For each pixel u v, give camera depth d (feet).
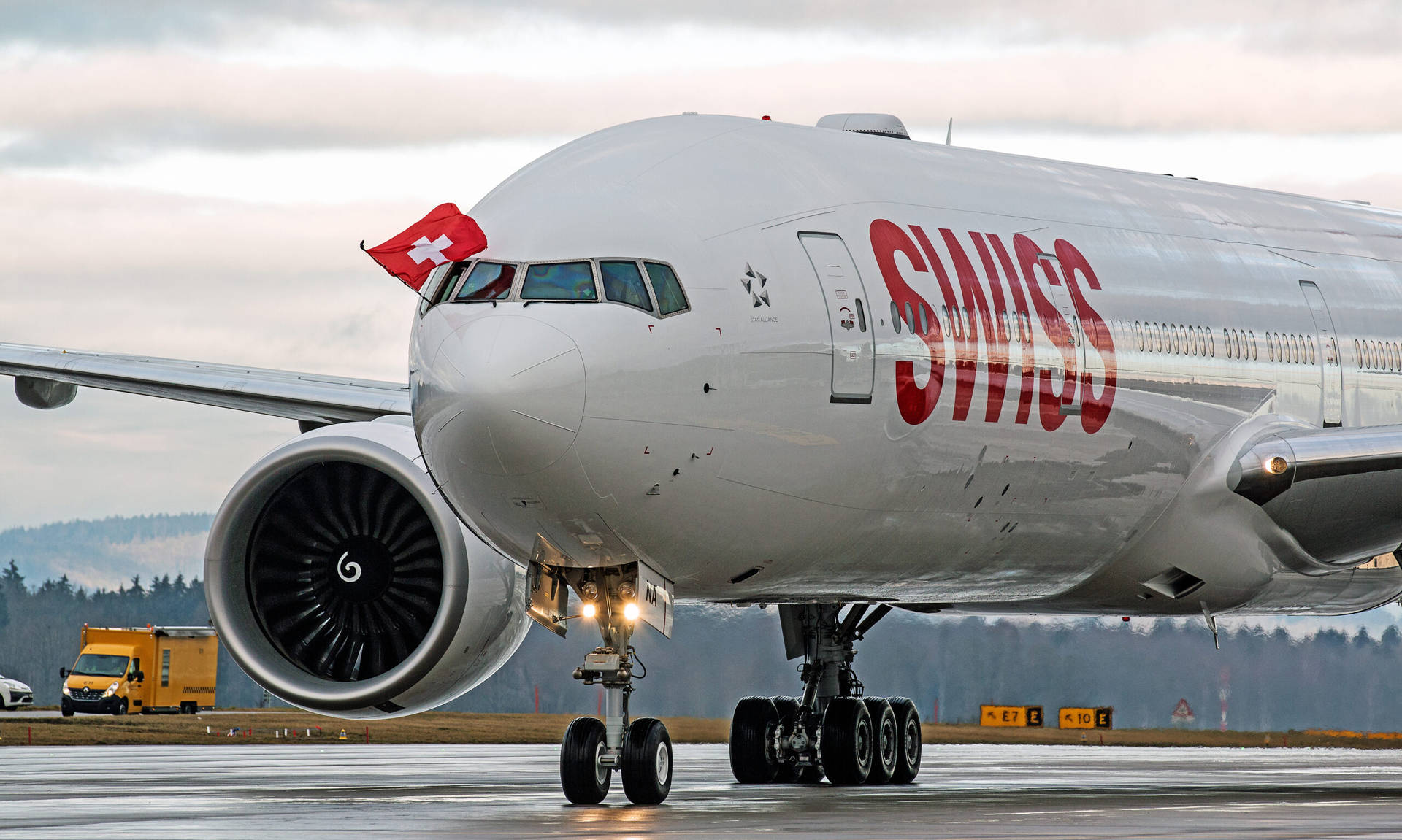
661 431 165.58
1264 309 233.76
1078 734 464.24
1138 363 211.20
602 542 171.73
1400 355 254.47
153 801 190.39
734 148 188.55
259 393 221.46
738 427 170.71
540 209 174.09
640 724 181.88
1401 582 249.75
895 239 190.29
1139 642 476.95
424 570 198.70
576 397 161.17
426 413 166.71
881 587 205.05
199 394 228.02
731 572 182.70
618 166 180.75
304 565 200.64
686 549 174.81
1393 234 272.51
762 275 175.73
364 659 199.41
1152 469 213.66
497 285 168.25
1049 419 199.41
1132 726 474.49
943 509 193.36
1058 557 212.02
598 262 168.35
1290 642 474.49
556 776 247.91
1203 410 219.41
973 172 212.84
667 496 168.45
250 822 160.56
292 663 198.39
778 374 173.27
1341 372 243.19
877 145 205.67
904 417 183.93
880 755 231.30
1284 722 471.21
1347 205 275.59
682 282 170.09
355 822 159.94
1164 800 201.16
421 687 195.31
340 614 200.44
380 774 250.37
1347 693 469.98
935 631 483.92
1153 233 226.38
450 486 170.81
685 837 141.08
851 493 182.29
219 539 196.03
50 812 173.68
